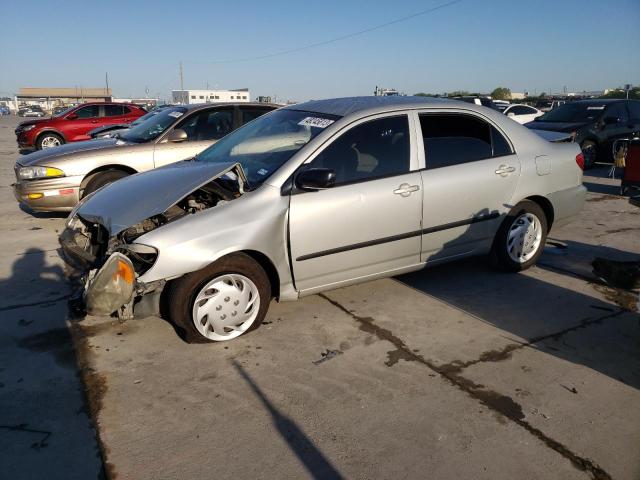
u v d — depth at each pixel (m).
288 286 3.70
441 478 2.36
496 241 4.66
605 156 11.48
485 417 2.78
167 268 3.18
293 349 3.49
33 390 3.01
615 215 7.31
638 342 3.61
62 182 6.15
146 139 6.68
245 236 3.37
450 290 4.49
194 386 3.06
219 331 3.51
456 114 4.31
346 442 2.59
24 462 2.44
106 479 2.34
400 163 3.98
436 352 3.46
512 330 3.77
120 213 3.42
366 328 3.79
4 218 7.22
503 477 2.37
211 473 2.38
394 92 15.98
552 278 4.79
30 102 94.50
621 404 2.91
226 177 3.81
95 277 3.19
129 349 3.49
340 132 3.80
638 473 2.39
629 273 4.16
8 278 4.78
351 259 3.84
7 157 15.65
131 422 2.74
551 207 4.84
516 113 18.30
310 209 3.60
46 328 3.78
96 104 15.70
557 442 2.59
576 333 3.73
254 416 2.79
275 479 2.35
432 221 4.12
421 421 2.75
